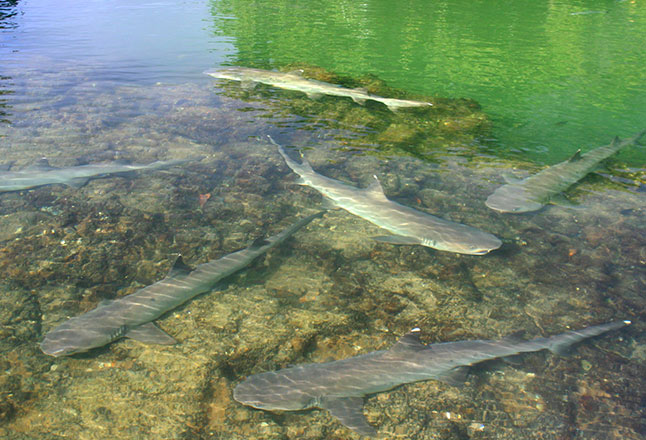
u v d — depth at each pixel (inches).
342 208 93.7
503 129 134.6
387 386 61.9
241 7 302.2
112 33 231.9
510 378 64.9
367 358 63.9
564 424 59.9
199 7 303.3
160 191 99.3
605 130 134.3
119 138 120.4
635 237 89.8
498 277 81.3
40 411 58.1
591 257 85.4
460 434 58.7
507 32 236.2
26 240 82.9
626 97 158.4
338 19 264.2
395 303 75.7
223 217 92.9
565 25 248.5
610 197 101.7
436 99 153.2
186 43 213.6
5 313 69.4
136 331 67.7
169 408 59.6
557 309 75.7
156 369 63.7
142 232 87.2
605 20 258.5
